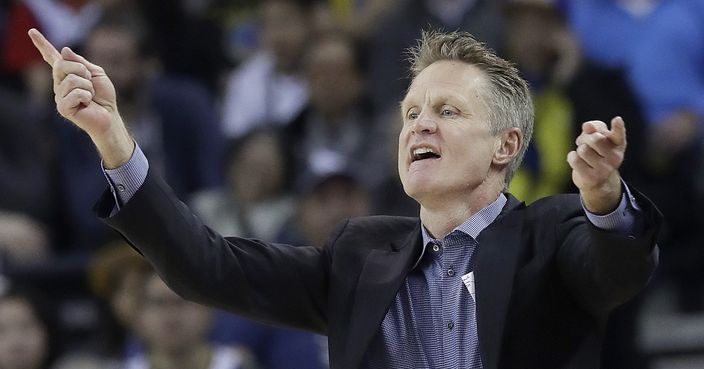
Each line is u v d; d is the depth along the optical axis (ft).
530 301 35.81
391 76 93.15
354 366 36.24
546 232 36.52
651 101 91.20
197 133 91.81
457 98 37.01
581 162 33.50
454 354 35.88
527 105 38.24
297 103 96.63
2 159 89.30
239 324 72.74
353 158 90.22
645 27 93.40
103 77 36.14
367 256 38.04
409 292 36.99
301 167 86.94
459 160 36.70
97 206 36.47
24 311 70.90
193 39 105.70
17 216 86.99
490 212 37.19
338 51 92.17
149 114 91.25
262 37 100.89
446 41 38.32
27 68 100.42
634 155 81.25
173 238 36.45
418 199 37.17
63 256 85.81
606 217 34.04
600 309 35.63
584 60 83.66
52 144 90.84
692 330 86.84
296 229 81.10
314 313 38.86
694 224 85.92
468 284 36.29
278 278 38.34
